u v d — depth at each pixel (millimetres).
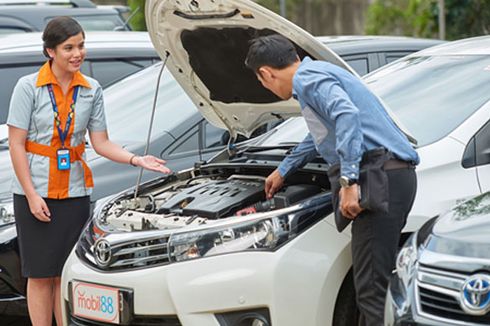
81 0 18172
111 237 7535
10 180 9656
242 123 8781
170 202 7941
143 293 7188
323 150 7043
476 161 7559
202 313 6988
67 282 7934
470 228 5984
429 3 20531
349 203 6734
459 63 8812
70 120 8508
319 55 7230
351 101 6812
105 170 9602
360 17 27234
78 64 8391
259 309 6945
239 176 8445
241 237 7102
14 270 9148
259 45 7160
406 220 7129
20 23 16906
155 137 10016
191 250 7148
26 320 10703
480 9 19781
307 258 6992
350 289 7242
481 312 5477
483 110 7789
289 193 7480
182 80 8672
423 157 7480
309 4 26734
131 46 13203
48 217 8555
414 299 5898
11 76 12703
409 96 8547
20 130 8445
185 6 7648
